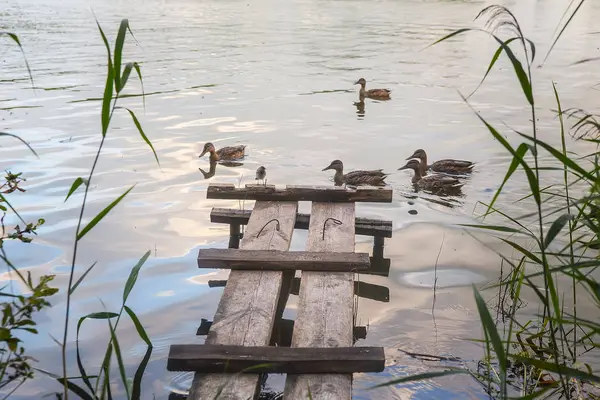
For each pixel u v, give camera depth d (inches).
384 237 443.2
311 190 467.2
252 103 832.9
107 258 408.2
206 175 574.6
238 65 1067.9
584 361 286.2
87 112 775.7
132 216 478.0
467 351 305.6
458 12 1807.3
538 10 1863.9
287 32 1432.1
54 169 576.1
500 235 443.5
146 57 1115.9
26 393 275.9
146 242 434.0
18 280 376.2
